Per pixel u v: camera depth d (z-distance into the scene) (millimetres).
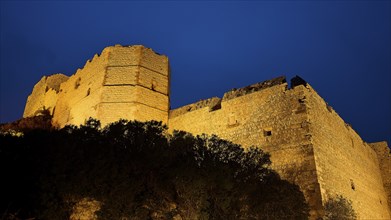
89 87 29438
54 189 14508
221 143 19641
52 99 37781
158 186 16781
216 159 18203
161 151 17594
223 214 16359
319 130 20250
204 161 17750
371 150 30797
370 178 27234
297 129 19562
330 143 21172
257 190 17781
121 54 28984
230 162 18812
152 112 27203
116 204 15289
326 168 19172
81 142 16438
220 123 23406
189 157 17781
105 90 27312
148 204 16156
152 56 29609
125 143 17391
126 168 16281
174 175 16688
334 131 22656
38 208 13922
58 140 16047
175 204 16578
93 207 15055
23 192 14125
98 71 28984
